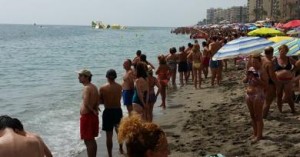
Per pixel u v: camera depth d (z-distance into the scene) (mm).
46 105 16609
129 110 10859
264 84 9141
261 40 12133
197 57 19219
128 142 3127
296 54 12570
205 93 17734
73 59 42875
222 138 10016
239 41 12086
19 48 62219
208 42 26875
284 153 8320
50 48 62906
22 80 25875
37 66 35500
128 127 3164
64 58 44312
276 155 8266
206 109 14047
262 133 9555
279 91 11602
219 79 19781
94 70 31359
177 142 10039
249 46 11867
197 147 9469
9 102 17531
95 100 8562
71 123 13102
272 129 10078
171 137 10609
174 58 20000
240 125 11133
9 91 21078
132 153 3121
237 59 27766
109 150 9328
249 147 8984
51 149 10195
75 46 68938
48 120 13609
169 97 17469
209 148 9281
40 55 48625
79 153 9875
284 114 11586
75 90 20953
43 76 27984
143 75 10117
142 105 10117
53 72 30547
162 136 3143
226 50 11961
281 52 11367
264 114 11195
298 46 12883
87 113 8484
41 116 14305
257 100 9133
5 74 29312
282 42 13477
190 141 10055
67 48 63188
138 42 83812
